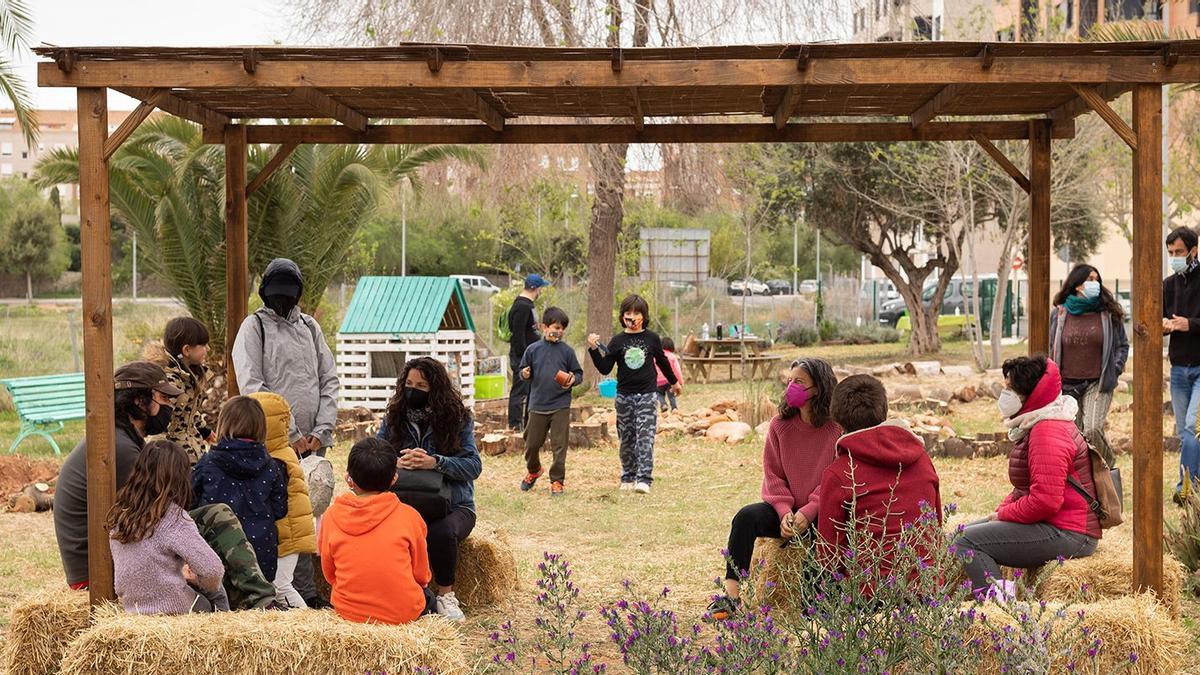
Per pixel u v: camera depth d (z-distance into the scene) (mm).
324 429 6707
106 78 5359
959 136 7418
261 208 14352
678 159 20109
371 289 16516
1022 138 7398
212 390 13664
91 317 5328
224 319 14641
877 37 19734
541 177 22578
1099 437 6246
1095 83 5344
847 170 27953
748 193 25828
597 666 4145
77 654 4641
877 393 5430
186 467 5023
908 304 30219
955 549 4480
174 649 4582
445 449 6262
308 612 4926
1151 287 5355
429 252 52656
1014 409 5676
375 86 5430
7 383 12836
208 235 14359
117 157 13742
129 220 14398
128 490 4938
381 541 5266
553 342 10578
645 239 26000
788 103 6379
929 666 3916
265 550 5414
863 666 3744
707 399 18812
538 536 8758
